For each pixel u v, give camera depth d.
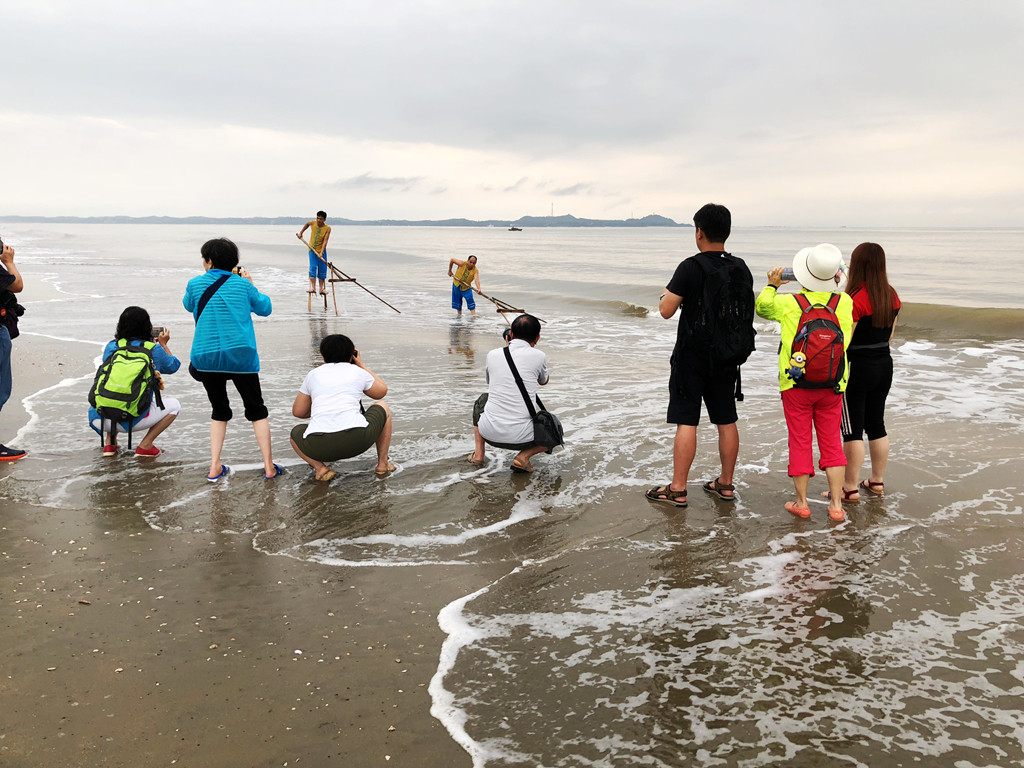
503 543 4.21
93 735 2.49
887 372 4.71
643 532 4.36
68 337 11.34
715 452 5.95
